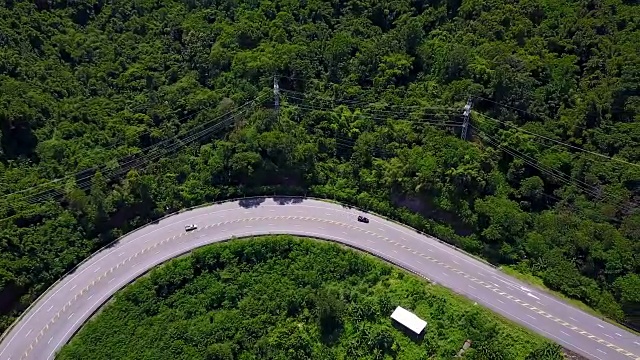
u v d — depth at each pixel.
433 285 99.75
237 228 109.31
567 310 95.44
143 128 117.19
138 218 109.94
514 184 110.94
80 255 103.12
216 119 118.75
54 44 129.75
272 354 95.56
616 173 105.94
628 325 93.44
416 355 92.44
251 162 112.88
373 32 136.88
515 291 98.62
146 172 113.56
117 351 93.00
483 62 119.56
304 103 122.00
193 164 117.19
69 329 93.44
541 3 134.88
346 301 100.00
